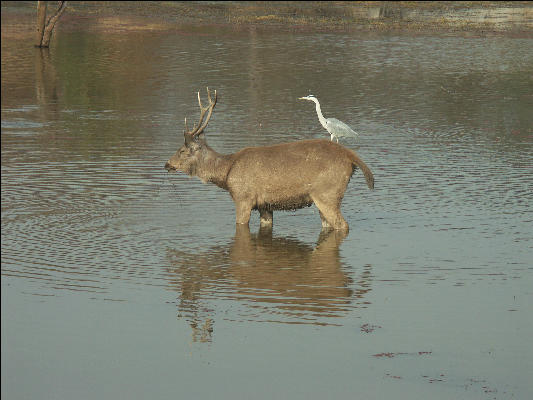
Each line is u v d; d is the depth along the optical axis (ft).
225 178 161.07
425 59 412.36
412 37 495.82
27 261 139.23
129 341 109.50
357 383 98.43
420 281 130.62
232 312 118.62
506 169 205.57
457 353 105.60
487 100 311.06
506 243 148.66
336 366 102.58
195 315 117.50
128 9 641.40
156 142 239.91
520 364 102.68
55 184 191.42
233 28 536.83
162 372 101.50
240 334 111.45
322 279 131.85
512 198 178.50
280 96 318.65
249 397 95.71
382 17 597.52
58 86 345.92
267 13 618.03
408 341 108.99
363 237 153.69
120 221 163.02
